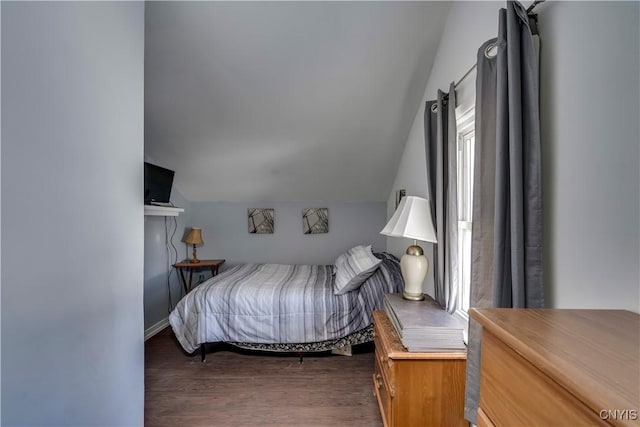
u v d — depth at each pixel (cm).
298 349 241
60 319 83
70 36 86
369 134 267
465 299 159
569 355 41
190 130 264
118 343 106
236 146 286
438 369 122
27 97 74
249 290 246
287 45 190
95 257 96
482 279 108
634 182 62
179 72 208
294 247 383
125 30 110
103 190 99
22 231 73
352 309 235
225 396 194
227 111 243
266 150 292
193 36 184
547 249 87
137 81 116
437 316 140
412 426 122
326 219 379
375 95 226
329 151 291
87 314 92
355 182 341
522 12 87
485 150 110
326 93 224
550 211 86
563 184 82
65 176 85
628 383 34
